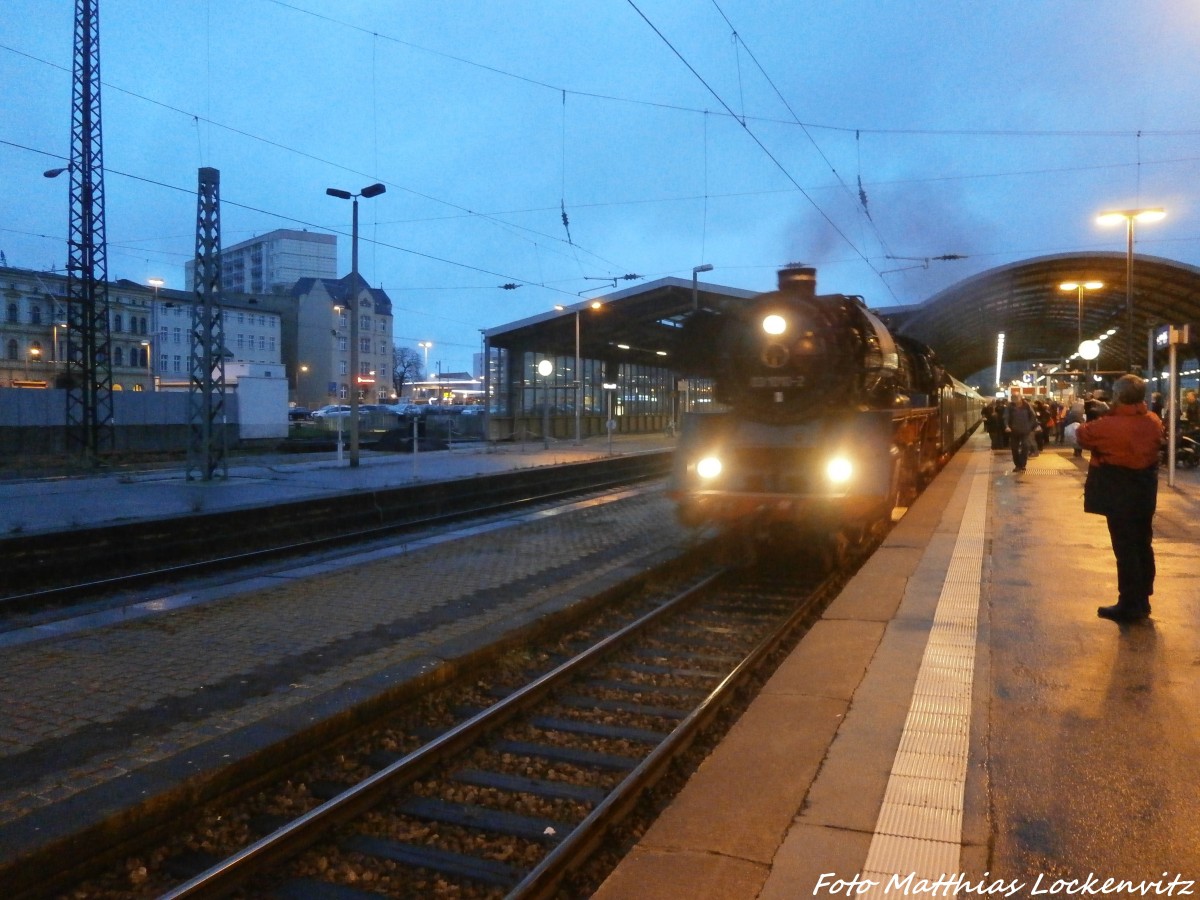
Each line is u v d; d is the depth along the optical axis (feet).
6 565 36.04
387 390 320.29
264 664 22.24
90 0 97.04
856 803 13.35
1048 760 14.74
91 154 97.96
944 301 116.57
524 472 72.79
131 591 36.24
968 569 29.48
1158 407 66.64
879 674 19.16
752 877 11.48
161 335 232.12
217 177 66.74
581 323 139.85
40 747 16.72
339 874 14.08
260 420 117.91
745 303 37.55
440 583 32.40
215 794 15.51
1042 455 77.87
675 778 17.37
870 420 35.14
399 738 19.21
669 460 104.53
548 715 20.95
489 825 15.48
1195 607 24.09
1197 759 14.71
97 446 95.91
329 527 52.31
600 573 33.73
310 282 282.77
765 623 29.68
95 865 13.51
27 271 205.05
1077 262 107.96
